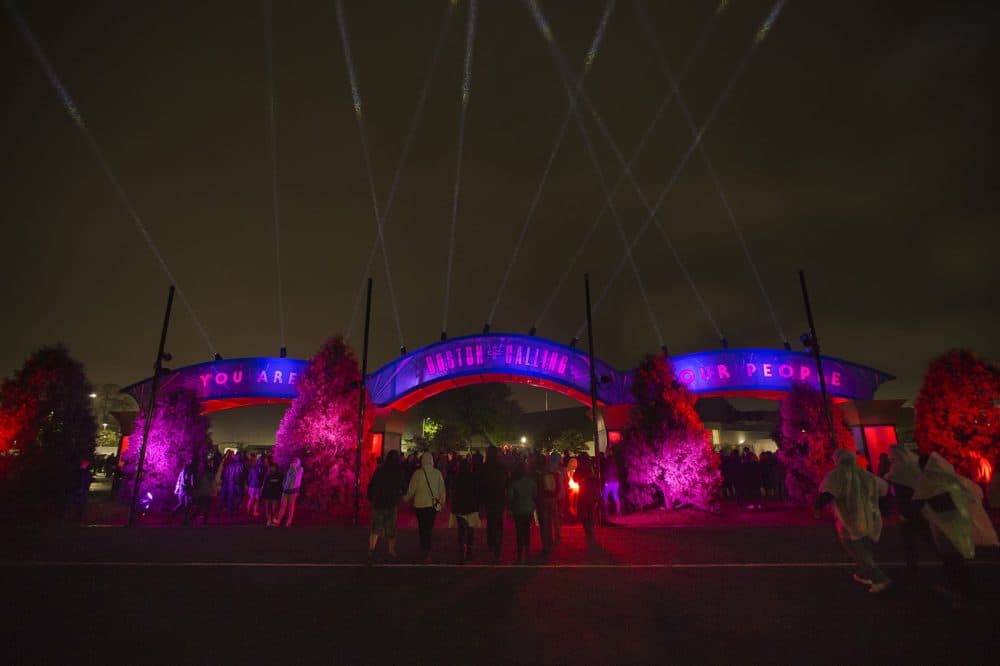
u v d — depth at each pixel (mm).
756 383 22203
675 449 17750
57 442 18344
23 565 8961
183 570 8602
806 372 22172
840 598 6566
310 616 5949
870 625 5465
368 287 17781
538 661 4551
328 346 18844
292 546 11273
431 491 9828
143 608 6273
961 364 16031
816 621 5621
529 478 9953
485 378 23359
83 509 17562
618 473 18172
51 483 17578
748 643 4965
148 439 18875
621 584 7520
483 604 6453
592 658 4609
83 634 5301
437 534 13898
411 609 6238
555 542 11086
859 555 6930
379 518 9336
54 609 6211
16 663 4520
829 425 16875
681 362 22984
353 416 17938
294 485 15469
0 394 18203
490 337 22938
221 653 4777
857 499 6945
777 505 19672
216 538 12523
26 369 18719
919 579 7523
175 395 20031
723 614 5926
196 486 15891
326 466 17312
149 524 16266
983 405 15445
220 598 6766
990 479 14844
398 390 22844
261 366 23281
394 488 9586
